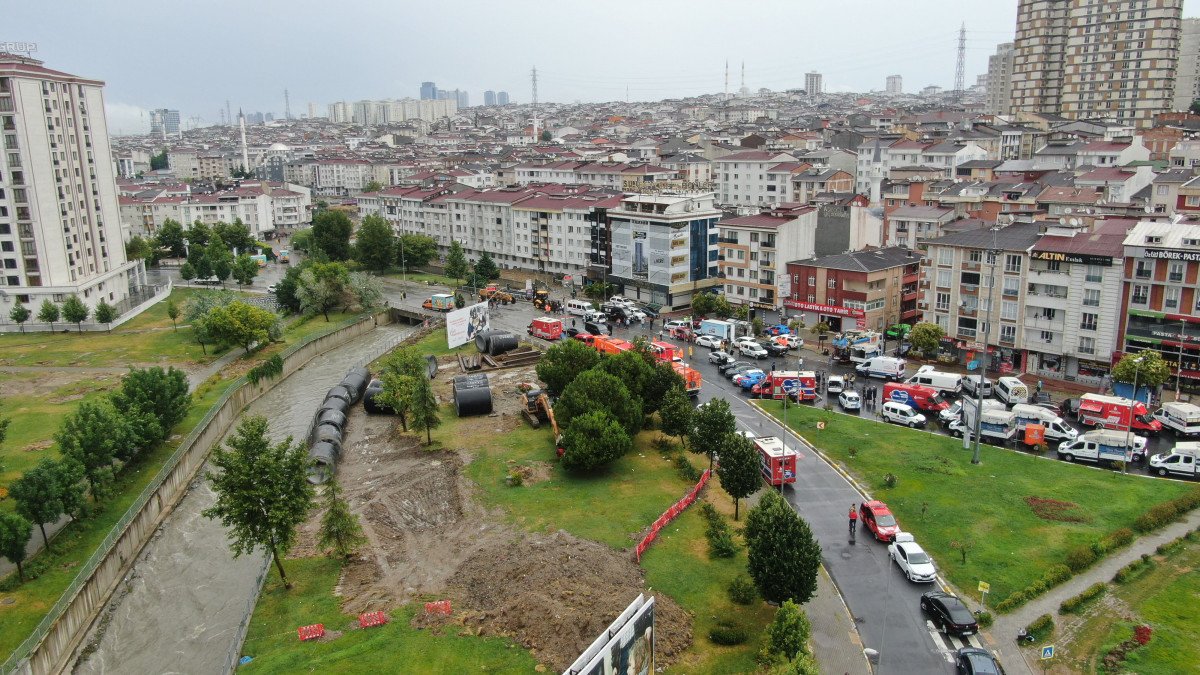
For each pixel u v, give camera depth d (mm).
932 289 112750
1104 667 47000
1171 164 169250
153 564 71250
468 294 173500
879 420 88938
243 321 131125
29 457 87375
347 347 147625
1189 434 79500
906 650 48906
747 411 92500
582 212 173500
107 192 167750
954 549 59875
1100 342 96875
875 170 196875
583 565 56781
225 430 103812
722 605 53406
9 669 51656
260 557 70625
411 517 71438
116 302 168125
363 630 52438
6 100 141375
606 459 73938
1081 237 101562
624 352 90125
